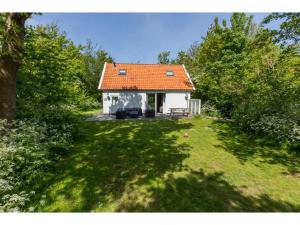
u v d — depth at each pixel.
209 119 16.17
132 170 6.30
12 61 6.93
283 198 4.95
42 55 10.12
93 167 6.41
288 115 9.77
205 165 6.86
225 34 17.25
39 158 5.96
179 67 23.67
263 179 5.93
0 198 4.15
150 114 17.80
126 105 20.16
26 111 8.70
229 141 9.87
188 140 9.98
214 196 4.95
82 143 8.88
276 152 8.27
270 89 11.34
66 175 5.82
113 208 4.40
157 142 9.45
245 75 14.15
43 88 10.02
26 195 4.38
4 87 6.87
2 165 4.86
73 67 21.84
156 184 5.46
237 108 12.98
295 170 6.59
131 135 10.66
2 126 6.00
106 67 22.11
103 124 13.80
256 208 4.50
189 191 5.15
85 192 4.98
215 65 17.42
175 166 6.70
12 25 6.12
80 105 18.09
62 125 8.77
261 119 10.30
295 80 10.65
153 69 22.77
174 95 20.91
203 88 20.45
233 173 6.28
